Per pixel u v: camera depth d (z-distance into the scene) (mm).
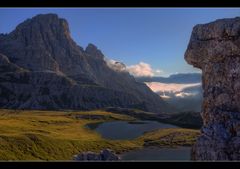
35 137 131125
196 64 34750
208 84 33000
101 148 142875
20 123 199625
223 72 31641
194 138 163125
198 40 33938
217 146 28000
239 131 28328
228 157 27203
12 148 117438
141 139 167750
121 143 154125
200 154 28797
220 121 30094
